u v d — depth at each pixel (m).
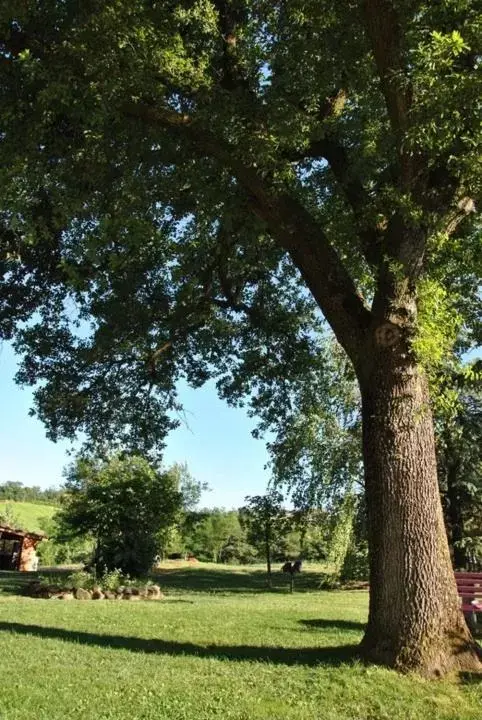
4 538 41.56
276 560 40.97
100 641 8.70
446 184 7.71
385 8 7.39
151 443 19.33
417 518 7.10
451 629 6.90
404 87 7.23
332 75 9.25
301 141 8.74
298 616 12.39
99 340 16.00
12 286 16.31
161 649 8.23
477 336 10.78
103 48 8.11
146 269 15.16
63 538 27.30
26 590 17.52
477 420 24.28
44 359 18.05
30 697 5.84
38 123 8.51
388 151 9.20
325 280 8.17
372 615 7.21
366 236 8.61
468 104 6.66
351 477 24.62
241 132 8.29
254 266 14.96
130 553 22.23
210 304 16.48
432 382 7.52
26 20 8.16
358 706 5.82
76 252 10.39
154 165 9.81
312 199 11.34
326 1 8.48
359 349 7.82
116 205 9.50
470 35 6.84
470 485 24.38
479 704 5.95
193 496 47.84
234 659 7.58
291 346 17.89
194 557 54.91
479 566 24.89
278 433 24.34
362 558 25.39
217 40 9.95
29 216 9.06
